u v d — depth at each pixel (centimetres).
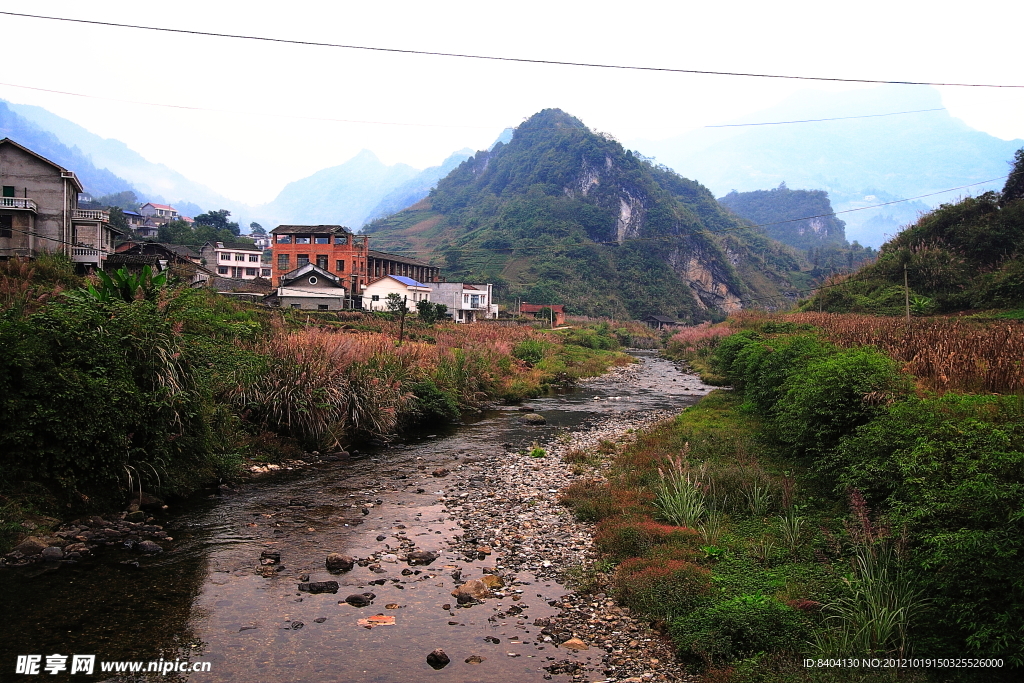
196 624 783
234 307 3269
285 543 1062
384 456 1717
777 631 737
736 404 2569
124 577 899
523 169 18025
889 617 712
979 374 1523
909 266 5634
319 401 1714
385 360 2162
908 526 804
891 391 1259
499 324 6303
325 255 7062
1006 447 775
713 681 665
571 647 760
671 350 6912
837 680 632
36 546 934
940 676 642
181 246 7875
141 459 1193
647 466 1548
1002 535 665
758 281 15538
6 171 3812
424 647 754
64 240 3881
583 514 1250
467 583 912
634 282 13012
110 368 1168
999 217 5591
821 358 1770
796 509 1138
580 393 3309
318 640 759
